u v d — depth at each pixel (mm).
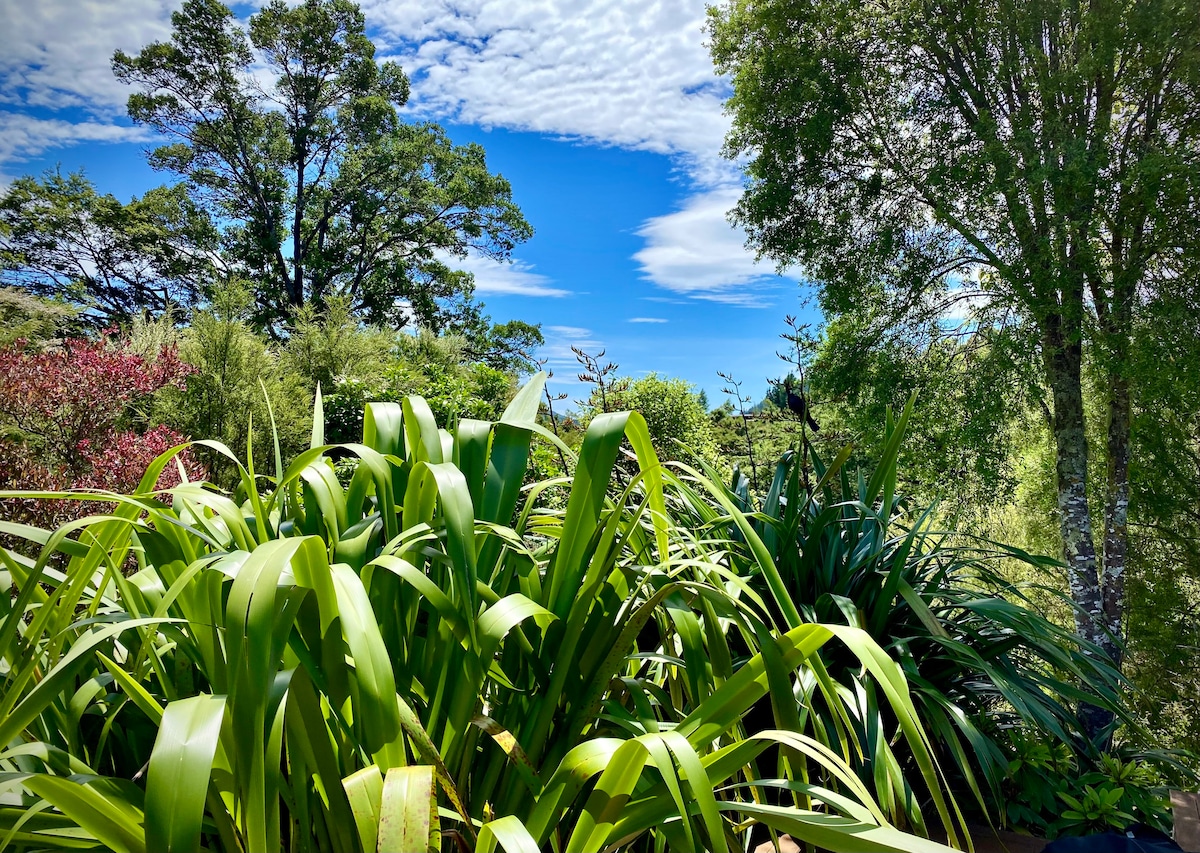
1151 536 10406
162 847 631
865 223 9484
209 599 987
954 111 8805
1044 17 7957
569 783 922
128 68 20891
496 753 1124
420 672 1185
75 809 784
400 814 715
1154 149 7516
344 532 1216
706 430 7770
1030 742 2230
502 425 1359
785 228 9664
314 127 22984
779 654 1065
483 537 1273
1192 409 8227
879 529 2258
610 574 1313
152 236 22125
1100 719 3215
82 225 22234
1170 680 9312
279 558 835
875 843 870
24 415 4223
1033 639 2199
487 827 799
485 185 24422
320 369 10984
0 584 1109
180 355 7168
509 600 1049
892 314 9469
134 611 1073
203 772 668
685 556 1695
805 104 9148
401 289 25094
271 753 797
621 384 7918
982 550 2645
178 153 22391
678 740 877
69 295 21734
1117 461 9359
